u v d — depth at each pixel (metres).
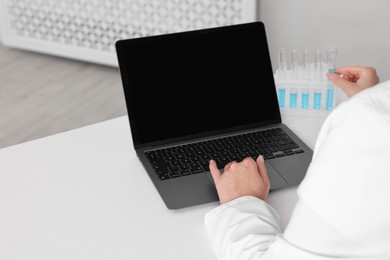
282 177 1.31
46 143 1.49
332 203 0.78
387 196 0.74
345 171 0.76
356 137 0.75
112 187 1.31
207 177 1.32
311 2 2.85
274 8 3.01
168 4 3.37
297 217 0.84
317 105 1.60
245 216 1.11
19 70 3.79
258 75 1.52
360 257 0.79
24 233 1.17
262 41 1.52
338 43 2.85
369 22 2.70
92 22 3.68
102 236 1.16
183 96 1.47
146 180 1.33
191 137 1.47
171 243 1.14
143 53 1.44
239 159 1.38
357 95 0.79
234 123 1.51
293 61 1.66
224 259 1.06
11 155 1.43
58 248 1.13
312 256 0.82
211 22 3.30
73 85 3.58
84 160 1.41
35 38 3.93
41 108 3.34
